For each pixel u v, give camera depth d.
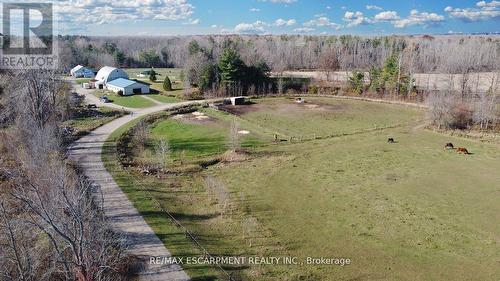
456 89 82.62
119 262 23.61
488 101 65.12
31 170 31.11
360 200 36.75
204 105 76.44
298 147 53.66
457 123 63.12
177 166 45.62
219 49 138.25
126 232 28.58
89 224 23.47
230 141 53.44
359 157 49.25
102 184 37.44
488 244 29.27
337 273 25.59
